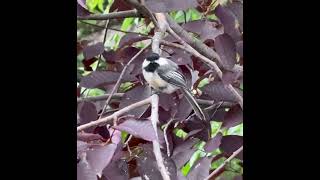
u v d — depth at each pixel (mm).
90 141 1662
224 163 2016
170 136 2127
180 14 2879
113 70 2213
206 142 2150
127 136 2039
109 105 2268
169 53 2205
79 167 1571
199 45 2197
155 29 2109
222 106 2205
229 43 2039
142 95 2057
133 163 1954
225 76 1995
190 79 2172
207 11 2291
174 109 2133
